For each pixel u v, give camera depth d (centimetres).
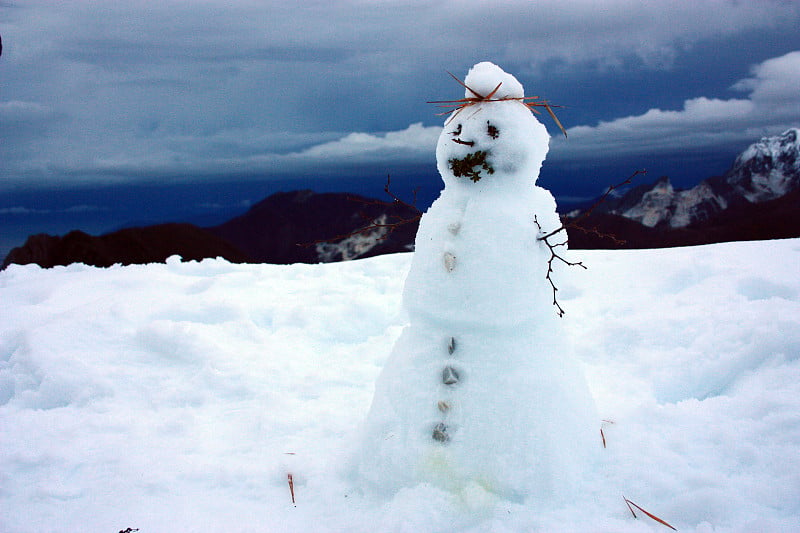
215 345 304
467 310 187
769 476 197
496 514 181
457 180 193
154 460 223
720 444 212
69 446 231
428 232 195
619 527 178
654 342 290
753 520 175
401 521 180
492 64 193
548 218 194
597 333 304
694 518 183
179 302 354
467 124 189
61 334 307
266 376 284
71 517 195
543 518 181
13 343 312
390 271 438
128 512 197
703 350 273
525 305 187
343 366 296
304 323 342
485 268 185
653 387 262
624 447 210
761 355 262
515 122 187
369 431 201
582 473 196
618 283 374
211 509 198
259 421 247
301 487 209
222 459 225
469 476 187
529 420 187
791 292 319
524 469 186
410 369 195
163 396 270
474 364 188
